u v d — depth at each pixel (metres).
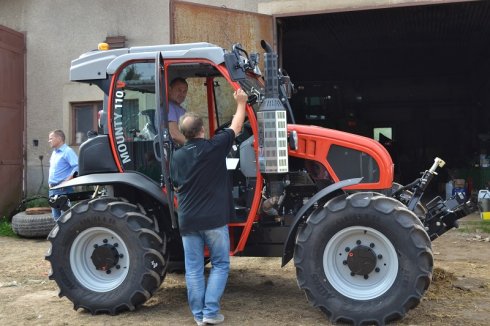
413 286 4.44
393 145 18.92
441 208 5.34
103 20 11.11
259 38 9.89
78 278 5.11
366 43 15.01
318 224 4.64
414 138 20.45
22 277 6.65
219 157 4.57
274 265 7.03
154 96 5.22
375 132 20.42
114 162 5.33
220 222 4.55
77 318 4.95
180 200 4.59
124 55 5.20
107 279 5.11
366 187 4.97
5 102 10.99
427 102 20.05
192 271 4.64
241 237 5.10
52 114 11.35
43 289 6.04
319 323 4.69
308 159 5.14
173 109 5.30
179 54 5.04
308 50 15.70
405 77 19.73
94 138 5.39
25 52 11.48
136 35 10.98
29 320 4.91
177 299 5.52
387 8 9.98
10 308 5.29
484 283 5.89
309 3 10.20
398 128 20.52
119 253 5.09
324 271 4.65
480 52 16.81
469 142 19.56
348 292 4.62
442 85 19.64
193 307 4.66
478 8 11.16
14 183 11.20
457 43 15.41
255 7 10.41
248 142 5.14
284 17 10.29
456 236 8.84
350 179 4.84
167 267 5.36
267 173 4.74
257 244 5.30
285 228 5.21
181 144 5.22
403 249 4.47
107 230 5.03
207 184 4.53
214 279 4.62
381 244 4.62
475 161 14.96
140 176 5.19
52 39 11.35
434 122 20.20
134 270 4.94
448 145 20.05
